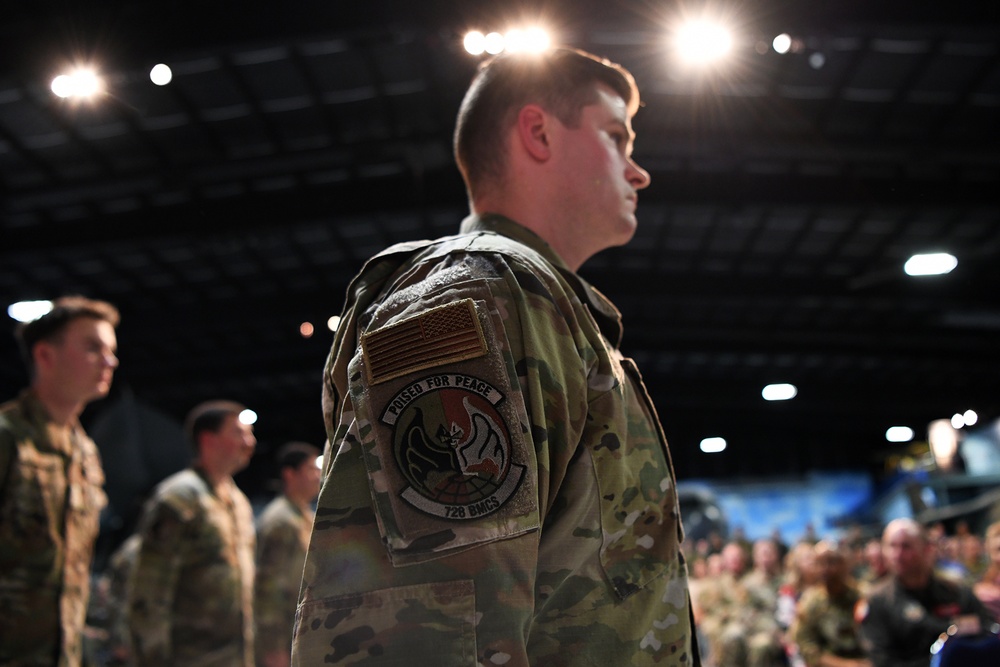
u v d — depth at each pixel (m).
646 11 6.17
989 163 8.79
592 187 0.96
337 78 8.01
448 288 0.71
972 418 18.73
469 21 6.12
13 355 13.86
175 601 2.82
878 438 22.09
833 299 12.48
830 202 9.75
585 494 0.71
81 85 6.42
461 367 0.66
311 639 0.60
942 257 10.93
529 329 0.70
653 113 8.45
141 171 8.88
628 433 0.77
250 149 8.89
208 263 11.91
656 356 17.58
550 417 0.69
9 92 7.55
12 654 1.87
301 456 4.05
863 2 6.35
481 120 0.99
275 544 3.81
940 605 3.38
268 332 15.26
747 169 9.80
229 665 2.85
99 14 6.37
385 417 0.65
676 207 9.80
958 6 6.31
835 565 4.11
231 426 3.15
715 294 12.44
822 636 4.09
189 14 6.40
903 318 15.07
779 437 22.36
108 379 2.17
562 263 0.90
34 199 9.03
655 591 0.74
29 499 1.96
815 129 8.70
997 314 13.48
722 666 5.91
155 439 7.99
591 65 1.01
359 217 9.73
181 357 15.53
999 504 8.99
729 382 19.09
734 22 6.35
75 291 12.42
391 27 6.29
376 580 0.61
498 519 0.62
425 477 0.63
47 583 1.96
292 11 6.39
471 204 1.01
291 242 11.48
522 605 0.61
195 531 2.88
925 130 8.69
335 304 12.65
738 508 19.73
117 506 7.86
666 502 0.79
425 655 0.58
